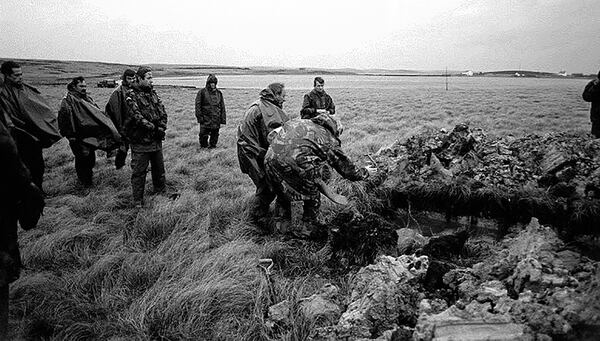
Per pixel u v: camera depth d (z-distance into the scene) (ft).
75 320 13.37
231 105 89.04
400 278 12.46
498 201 20.29
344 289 14.90
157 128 23.62
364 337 11.05
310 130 17.34
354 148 35.78
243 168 20.81
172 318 13.05
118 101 27.48
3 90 20.77
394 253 16.84
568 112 62.49
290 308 13.28
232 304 13.62
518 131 45.78
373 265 13.82
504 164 22.86
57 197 24.98
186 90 134.82
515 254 12.57
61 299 14.39
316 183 17.65
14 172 10.78
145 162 23.48
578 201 18.98
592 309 9.00
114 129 27.22
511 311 9.82
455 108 75.61
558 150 21.93
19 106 21.16
